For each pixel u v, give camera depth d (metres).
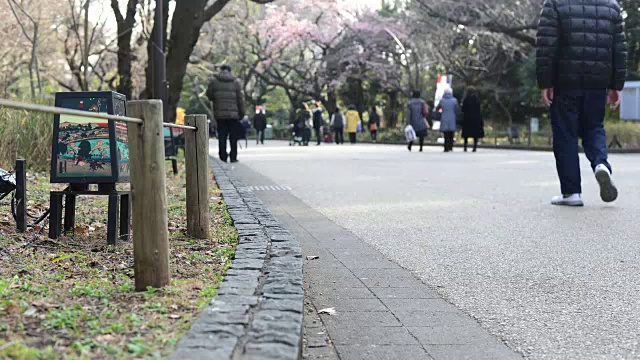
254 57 63.28
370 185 13.97
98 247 6.14
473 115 29.42
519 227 8.41
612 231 8.02
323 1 57.81
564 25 10.14
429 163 21.22
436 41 45.81
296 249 5.50
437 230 8.24
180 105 77.19
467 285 5.54
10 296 4.14
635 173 16.42
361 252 6.91
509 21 38.62
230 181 12.48
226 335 3.18
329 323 4.52
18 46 26.53
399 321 4.57
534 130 39.47
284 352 3.00
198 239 6.57
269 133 69.00
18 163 6.71
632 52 42.50
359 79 58.31
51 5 25.48
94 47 30.00
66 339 3.26
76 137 6.39
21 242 6.18
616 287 5.44
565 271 6.01
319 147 38.00
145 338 3.27
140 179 4.41
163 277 4.43
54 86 34.72
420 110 31.20
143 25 26.19
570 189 10.41
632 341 4.13
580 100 10.28
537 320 4.58
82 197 9.57
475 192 12.55
